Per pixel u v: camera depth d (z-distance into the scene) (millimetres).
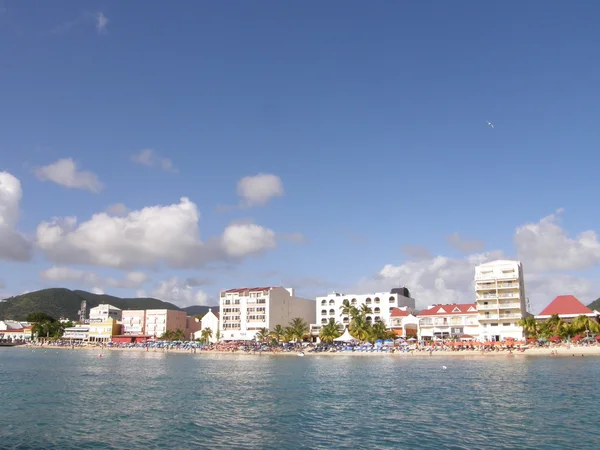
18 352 184750
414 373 86375
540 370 85688
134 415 49281
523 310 164375
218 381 77875
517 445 37062
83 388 69812
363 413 49688
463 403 54312
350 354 144125
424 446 37188
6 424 45125
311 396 60969
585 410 49000
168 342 189750
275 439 39625
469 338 159125
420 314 175500
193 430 42750
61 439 39781
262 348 161000
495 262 163375
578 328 139000
